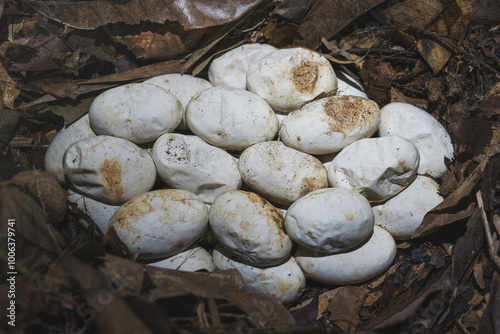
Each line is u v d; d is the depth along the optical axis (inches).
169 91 25.5
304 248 24.0
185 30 25.4
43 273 22.3
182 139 24.4
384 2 26.5
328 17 26.2
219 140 24.5
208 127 24.4
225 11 25.3
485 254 23.7
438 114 26.5
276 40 26.7
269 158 24.1
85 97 25.7
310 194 23.4
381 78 26.4
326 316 24.2
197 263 23.7
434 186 24.6
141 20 25.5
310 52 25.2
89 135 25.0
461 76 26.1
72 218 24.2
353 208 22.9
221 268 24.1
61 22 25.2
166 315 21.2
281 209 24.7
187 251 24.0
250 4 25.3
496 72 25.5
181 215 23.3
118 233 23.2
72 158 23.8
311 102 24.6
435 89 26.3
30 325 21.6
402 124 25.0
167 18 25.3
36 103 25.4
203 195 24.5
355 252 23.7
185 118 25.1
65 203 23.8
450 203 23.8
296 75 24.9
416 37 26.7
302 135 24.2
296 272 24.0
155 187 25.5
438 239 24.5
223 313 22.5
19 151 25.6
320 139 24.2
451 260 23.5
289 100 24.9
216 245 24.6
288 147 24.6
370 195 24.0
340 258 23.6
